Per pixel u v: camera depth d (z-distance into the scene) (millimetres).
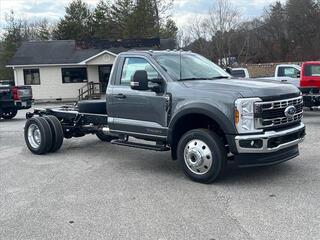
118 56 8000
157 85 7148
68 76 37312
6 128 14945
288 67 18297
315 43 49031
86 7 55781
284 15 52531
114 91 7887
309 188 6156
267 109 6289
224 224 4969
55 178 7293
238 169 7344
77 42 38156
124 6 46500
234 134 6227
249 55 46781
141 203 5805
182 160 6816
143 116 7434
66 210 5633
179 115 6766
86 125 9500
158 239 4621
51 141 9258
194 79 7215
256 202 5660
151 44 37188
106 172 7605
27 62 37031
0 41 56812
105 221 5191
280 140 6383
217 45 40906
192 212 5395
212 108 6359
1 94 17812
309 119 13711
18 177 7449
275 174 6957
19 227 5109
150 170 7645
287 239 4496
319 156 8164
